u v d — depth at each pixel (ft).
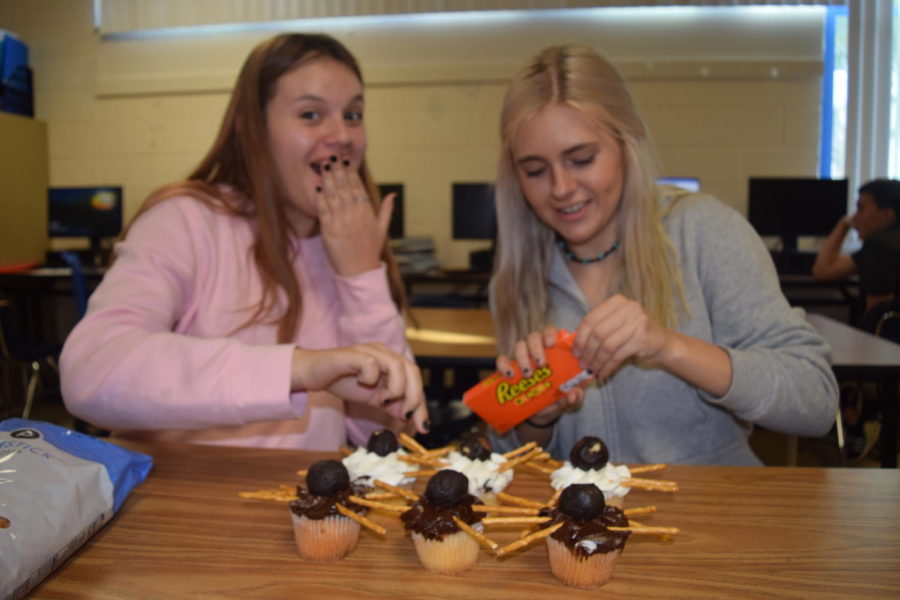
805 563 2.35
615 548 2.23
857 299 13.93
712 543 2.50
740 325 4.24
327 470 2.55
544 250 4.92
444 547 2.35
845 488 2.98
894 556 2.39
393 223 16.16
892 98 15.29
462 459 3.13
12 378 14.57
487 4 16.05
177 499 2.91
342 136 4.33
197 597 2.20
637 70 15.74
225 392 3.16
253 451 3.44
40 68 17.63
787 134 15.71
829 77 15.65
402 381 3.18
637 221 4.42
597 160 4.10
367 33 16.61
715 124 15.81
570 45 4.33
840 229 13.15
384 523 2.86
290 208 4.67
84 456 2.67
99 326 3.58
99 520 2.54
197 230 4.29
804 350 4.05
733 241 4.39
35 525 2.18
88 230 16.60
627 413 4.54
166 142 17.40
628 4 15.57
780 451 8.10
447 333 8.78
